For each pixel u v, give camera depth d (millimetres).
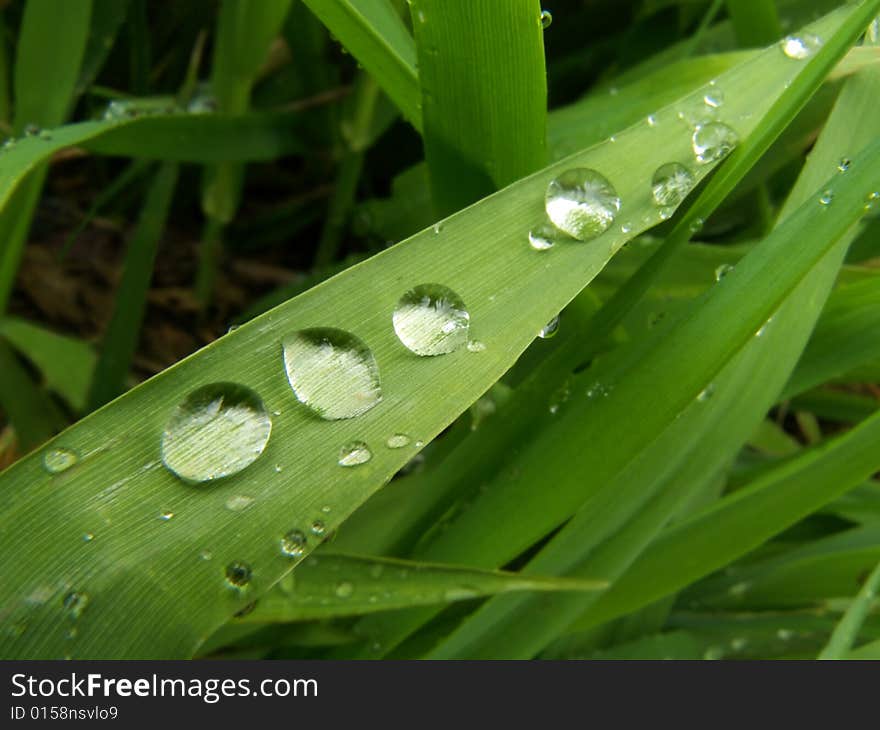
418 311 142
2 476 137
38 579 137
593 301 163
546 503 154
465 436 166
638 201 147
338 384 140
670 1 193
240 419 139
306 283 187
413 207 182
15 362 183
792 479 161
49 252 210
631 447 151
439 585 151
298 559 139
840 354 165
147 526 138
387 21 157
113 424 138
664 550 162
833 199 147
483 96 151
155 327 208
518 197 145
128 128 171
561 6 219
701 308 150
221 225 197
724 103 152
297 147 189
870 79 160
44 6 169
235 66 180
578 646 166
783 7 186
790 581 171
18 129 173
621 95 172
